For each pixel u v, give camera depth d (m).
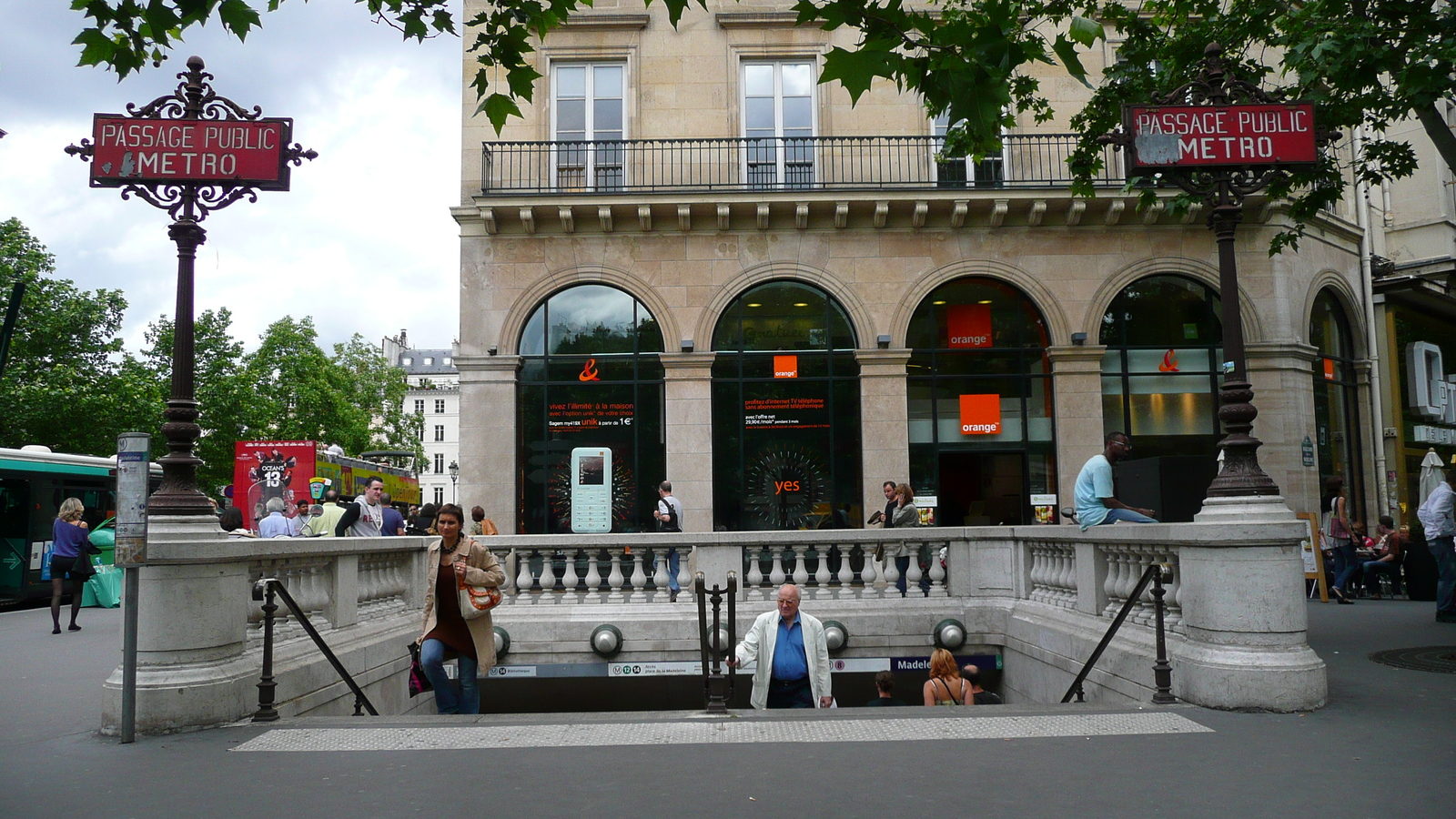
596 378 17.52
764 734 5.61
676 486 17.09
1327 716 5.88
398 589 9.70
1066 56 4.62
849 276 17.67
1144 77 12.41
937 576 10.73
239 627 6.45
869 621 10.41
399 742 5.57
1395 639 9.56
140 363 39.91
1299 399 17.69
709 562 10.57
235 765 5.04
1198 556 6.41
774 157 18.05
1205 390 17.75
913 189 17.25
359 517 12.73
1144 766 4.77
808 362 17.62
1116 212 17.36
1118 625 7.12
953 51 4.83
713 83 18.11
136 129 6.45
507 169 17.83
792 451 17.45
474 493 17.03
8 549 18.09
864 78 4.89
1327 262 18.97
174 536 6.07
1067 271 17.72
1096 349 17.39
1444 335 22.83
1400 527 19.89
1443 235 21.48
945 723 5.86
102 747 5.51
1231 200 7.11
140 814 4.15
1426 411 20.73
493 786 4.54
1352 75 9.20
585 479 16.25
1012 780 4.54
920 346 17.81
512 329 17.41
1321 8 9.60
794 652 8.45
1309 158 7.05
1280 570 6.17
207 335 46.53
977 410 17.69
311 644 7.45
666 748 5.31
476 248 17.55
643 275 17.55
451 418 114.44
